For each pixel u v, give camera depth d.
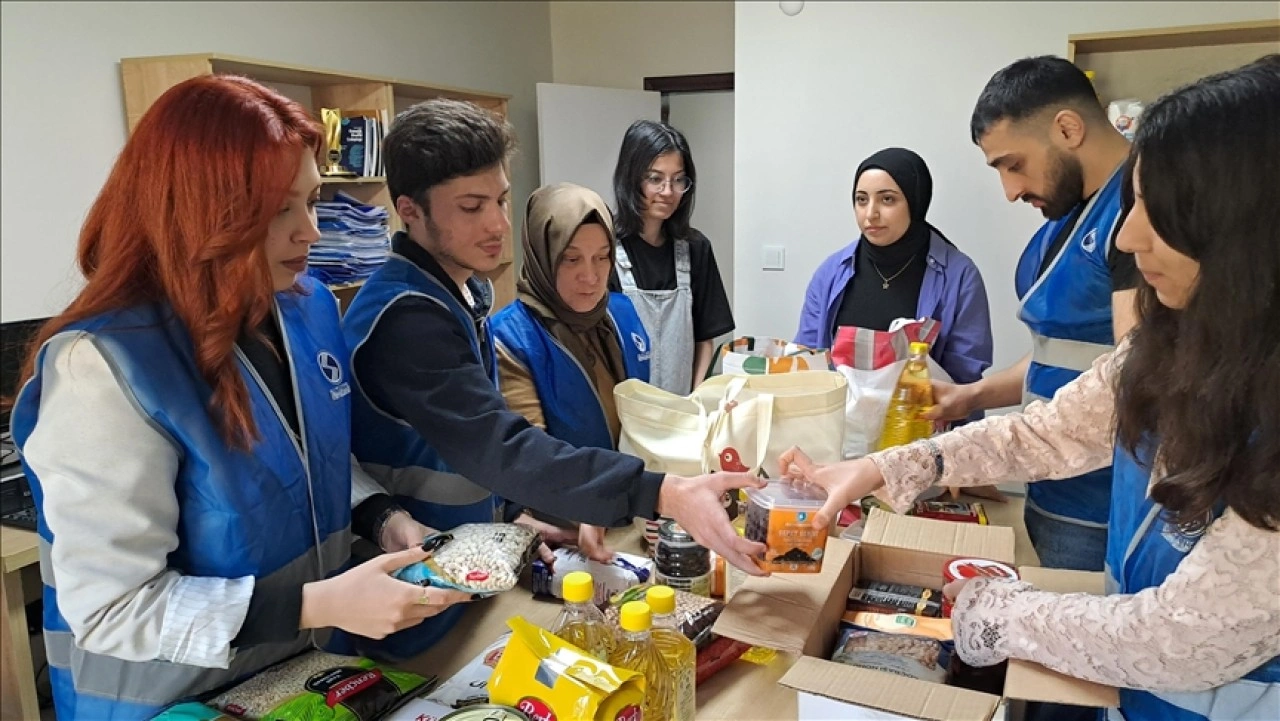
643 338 1.84
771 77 3.36
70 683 0.97
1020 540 1.57
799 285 3.46
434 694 0.98
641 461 1.07
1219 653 0.79
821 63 3.28
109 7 2.65
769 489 1.13
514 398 1.46
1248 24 2.61
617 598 1.10
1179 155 0.74
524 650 0.82
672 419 1.37
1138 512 0.93
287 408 1.04
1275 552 0.76
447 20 4.40
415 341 1.14
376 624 0.88
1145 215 0.79
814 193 3.37
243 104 0.87
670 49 5.13
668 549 1.20
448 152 1.15
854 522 1.43
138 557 0.84
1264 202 0.72
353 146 3.36
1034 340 1.63
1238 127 0.72
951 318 2.34
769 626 1.02
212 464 0.89
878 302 2.44
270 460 0.96
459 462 1.12
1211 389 0.76
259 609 0.86
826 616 1.08
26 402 0.86
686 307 2.73
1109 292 1.44
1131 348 0.93
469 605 1.25
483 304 1.45
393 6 4.00
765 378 1.43
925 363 1.71
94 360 0.83
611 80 5.32
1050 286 1.54
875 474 1.15
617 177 2.68
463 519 1.28
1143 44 2.90
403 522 1.15
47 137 2.48
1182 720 0.87
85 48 2.58
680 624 1.04
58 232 2.52
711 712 0.99
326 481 1.06
